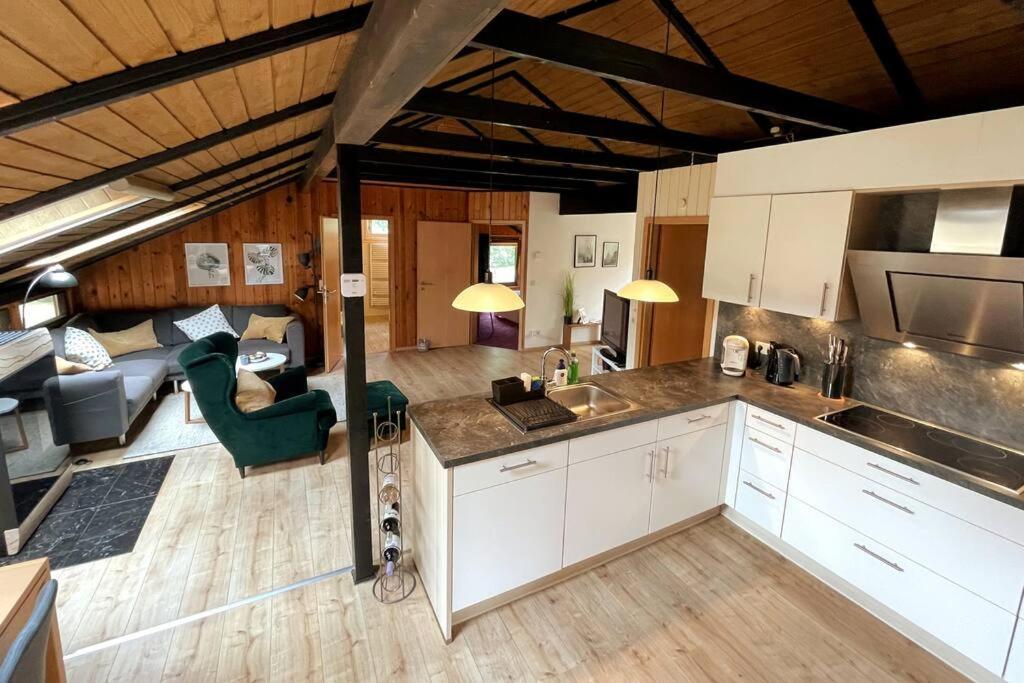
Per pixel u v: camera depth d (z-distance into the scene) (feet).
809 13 8.57
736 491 10.25
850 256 8.46
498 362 23.47
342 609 8.15
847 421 8.61
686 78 7.30
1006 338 7.14
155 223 13.96
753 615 8.11
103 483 11.83
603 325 19.02
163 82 3.92
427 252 24.98
